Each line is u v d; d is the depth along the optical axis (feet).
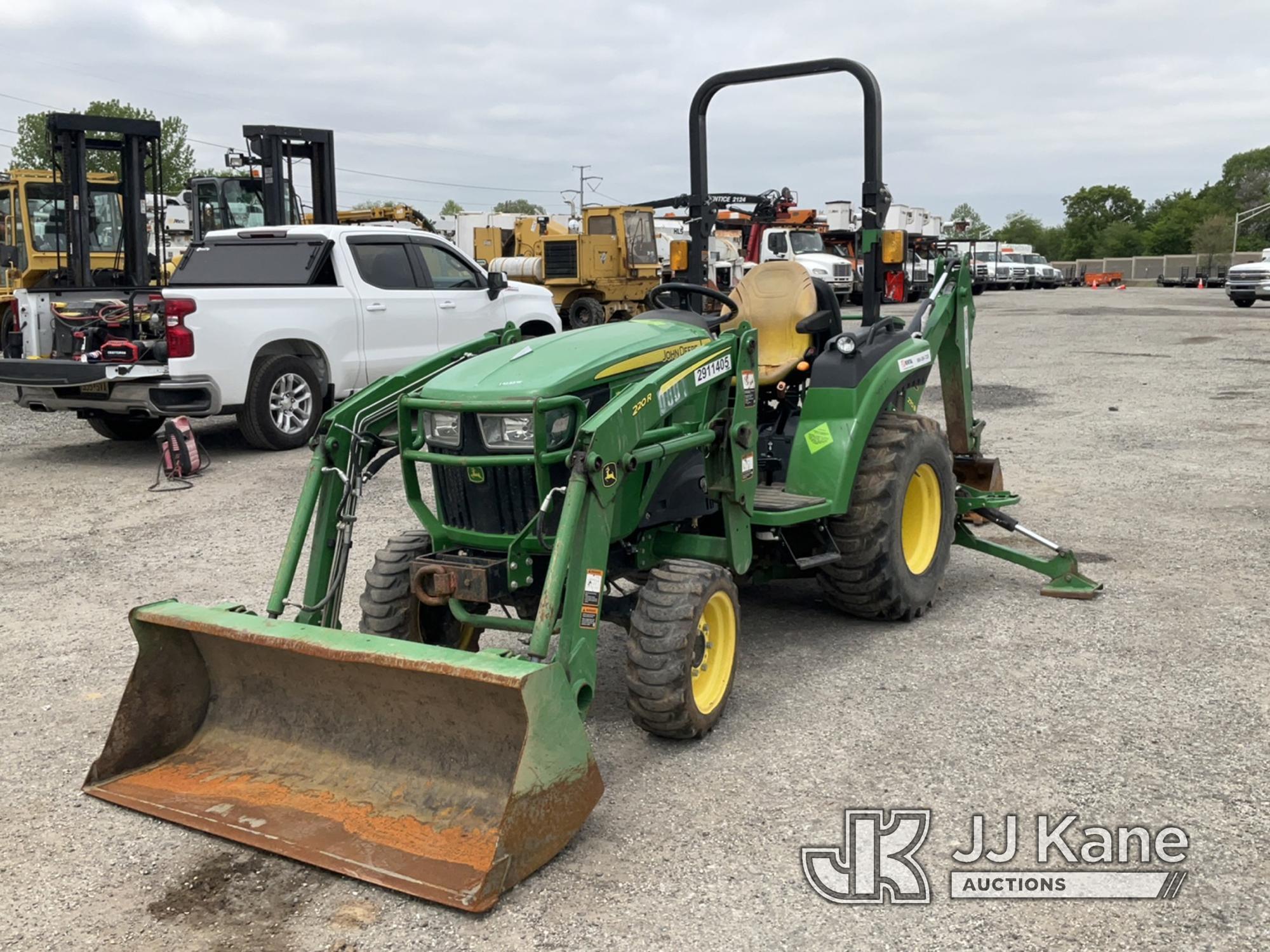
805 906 10.28
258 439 33.94
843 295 93.40
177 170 179.83
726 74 18.99
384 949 9.82
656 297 17.74
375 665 11.37
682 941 9.82
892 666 16.20
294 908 10.51
